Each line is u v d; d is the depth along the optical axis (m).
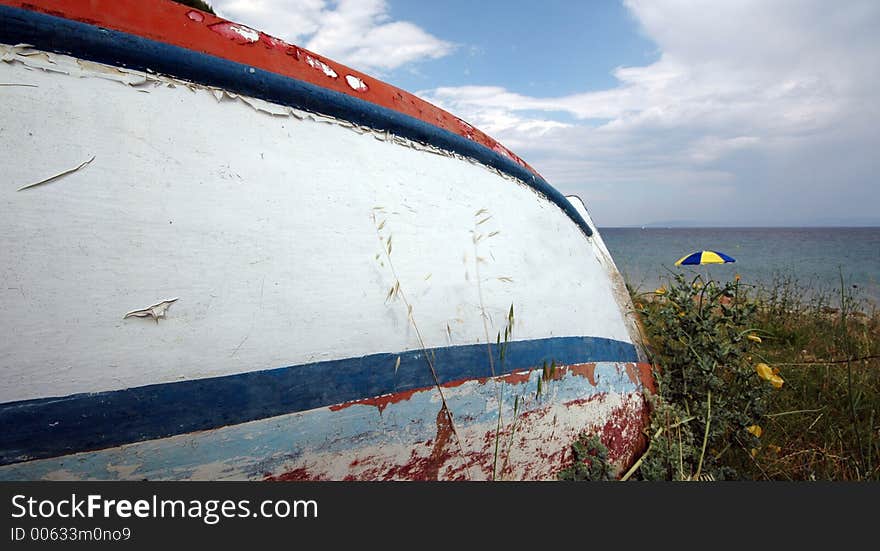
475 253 1.75
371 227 1.47
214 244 1.20
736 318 2.52
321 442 1.29
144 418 1.08
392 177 1.59
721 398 2.47
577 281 2.22
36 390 0.99
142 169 1.15
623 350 2.39
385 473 1.41
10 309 0.98
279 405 1.23
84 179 1.08
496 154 2.03
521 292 1.86
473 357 1.62
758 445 2.36
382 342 1.41
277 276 1.26
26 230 1.01
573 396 1.97
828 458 2.44
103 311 1.05
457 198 1.78
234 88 1.32
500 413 1.68
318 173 1.42
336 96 1.51
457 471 1.56
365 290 1.41
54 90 1.09
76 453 1.02
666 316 2.63
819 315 5.80
